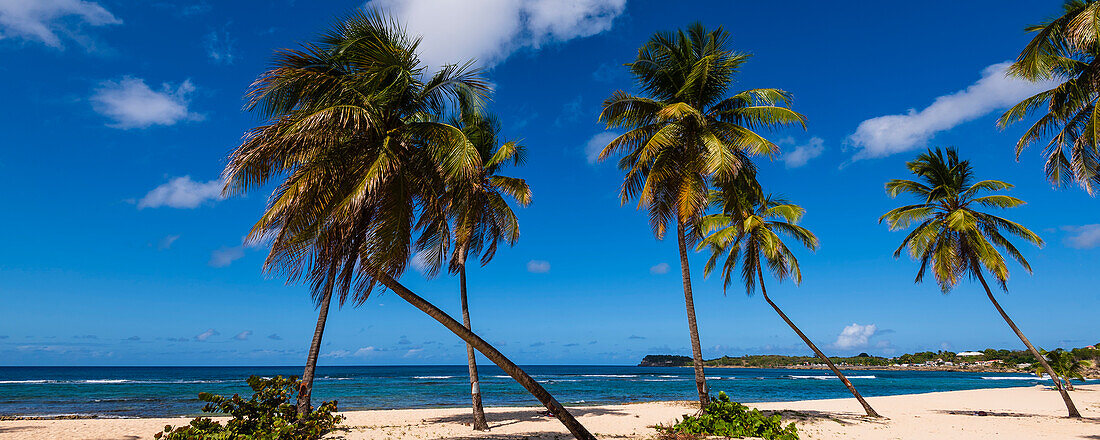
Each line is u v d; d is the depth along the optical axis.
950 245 19.23
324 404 9.30
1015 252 18.88
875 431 16.03
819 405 27.52
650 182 14.73
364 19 8.85
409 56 9.11
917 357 196.25
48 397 35.59
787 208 18.45
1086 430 16.66
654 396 40.56
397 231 7.95
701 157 14.71
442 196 8.96
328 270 8.09
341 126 8.06
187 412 25.42
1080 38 9.27
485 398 37.84
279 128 8.02
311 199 8.27
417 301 7.64
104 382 57.19
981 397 34.81
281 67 8.66
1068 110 12.05
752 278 19.70
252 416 8.85
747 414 14.49
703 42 15.59
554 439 14.09
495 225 14.41
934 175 19.94
